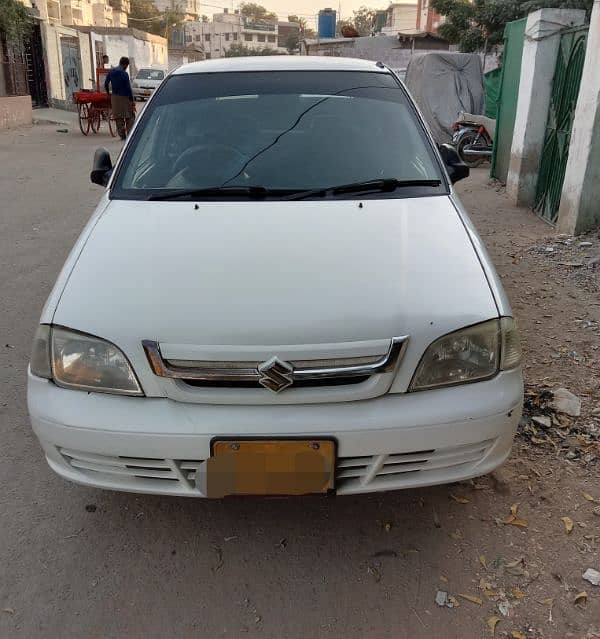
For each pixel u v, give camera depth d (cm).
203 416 201
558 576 223
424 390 207
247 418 200
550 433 301
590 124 582
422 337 206
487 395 211
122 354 206
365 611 212
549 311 444
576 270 527
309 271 224
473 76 1277
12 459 291
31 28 2052
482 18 1498
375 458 206
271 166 302
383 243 242
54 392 214
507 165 909
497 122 939
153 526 251
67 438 210
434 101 1267
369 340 202
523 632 203
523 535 242
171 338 203
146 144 320
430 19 4128
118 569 230
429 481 216
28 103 1784
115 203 287
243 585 224
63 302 222
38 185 910
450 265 232
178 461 206
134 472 212
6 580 225
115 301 216
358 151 310
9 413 325
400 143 316
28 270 537
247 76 347
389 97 338
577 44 648
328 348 199
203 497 211
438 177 303
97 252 244
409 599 216
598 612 209
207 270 226
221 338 201
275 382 197
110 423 204
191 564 233
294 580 225
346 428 199
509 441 222
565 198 638
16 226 680
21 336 411
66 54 2525
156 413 203
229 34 8931
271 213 265
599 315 436
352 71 352
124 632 206
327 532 247
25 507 261
